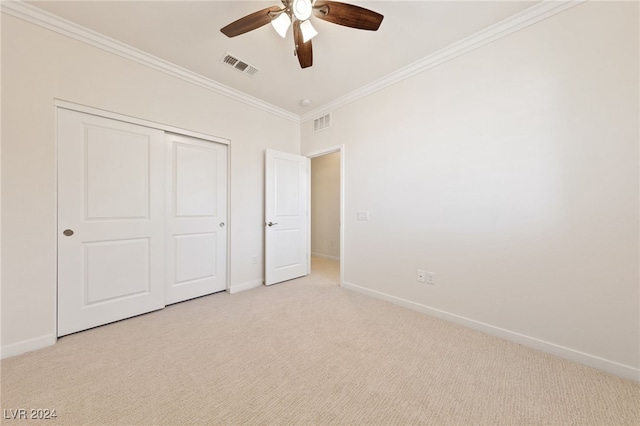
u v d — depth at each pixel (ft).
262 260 10.79
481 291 6.68
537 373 4.95
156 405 4.13
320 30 6.33
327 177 17.43
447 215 7.29
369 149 9.31
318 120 11.28
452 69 7.13
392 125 8.59
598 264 5.08
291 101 10.54
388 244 8.78
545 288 5.70
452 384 4.64
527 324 5.95
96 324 6.79
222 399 4.27
